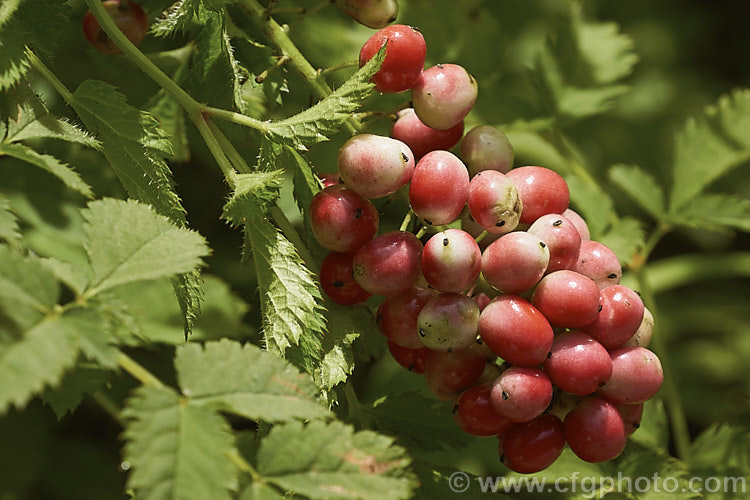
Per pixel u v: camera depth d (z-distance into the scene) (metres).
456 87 0.35
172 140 0.39
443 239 0.34
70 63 0.39
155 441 0.32
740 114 0.43
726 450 0.41
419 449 0.36
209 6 0.35
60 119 0.35
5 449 0.43
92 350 0.32
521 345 0.34
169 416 0.32
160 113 0.39
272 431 0.32
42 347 0.31
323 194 0.35
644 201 0.43
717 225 0.43
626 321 0.34
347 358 0.35
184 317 0.35
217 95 0.36
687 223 0.43
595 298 0.34
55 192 0.41
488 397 0.34
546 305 0.34
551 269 0.35
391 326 0.35
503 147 0.35
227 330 0.42
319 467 0.32
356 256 0.34
